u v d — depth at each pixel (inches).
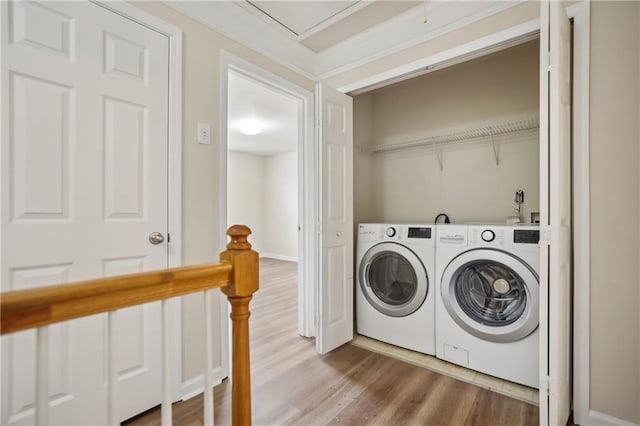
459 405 65.0
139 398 60.8
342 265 93.9
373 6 76.9
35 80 48.7
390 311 92.4
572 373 61.1
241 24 79.0
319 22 83.1
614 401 56.1
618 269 55.7
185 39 67.9
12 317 19.0
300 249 103.0
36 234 48.9
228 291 31.7
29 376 48.5
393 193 120.1
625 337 55.2
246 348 32.4
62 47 51.3
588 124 57.9
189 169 68.3
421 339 86.7
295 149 251.0
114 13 57.3
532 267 68.9
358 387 71.7
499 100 97.7
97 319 55.4
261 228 277.7
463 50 74.4
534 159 91.8
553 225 48.8
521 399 66.7
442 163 109.1
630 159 54.7
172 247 64.9
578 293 58.8
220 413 63.3
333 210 90.9
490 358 74.7
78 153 53.0
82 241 53.4
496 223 95.0
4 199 46.3
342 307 93.7
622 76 55.4
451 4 74.5
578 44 58.7
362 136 120.3
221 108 74.5
